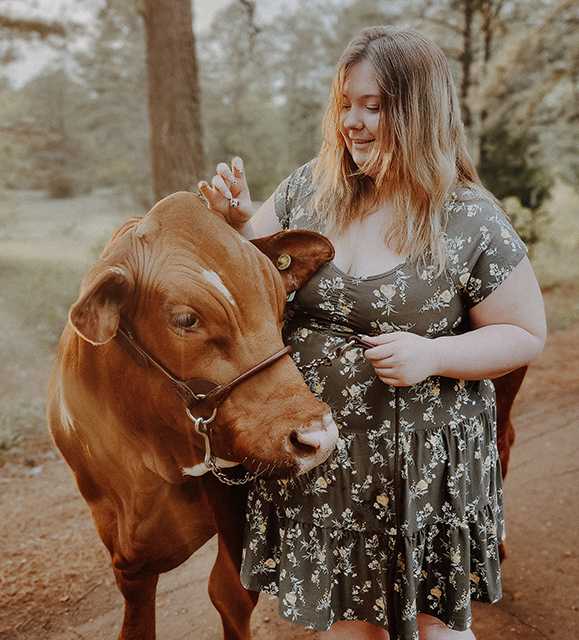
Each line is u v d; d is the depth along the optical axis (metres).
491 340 1.57
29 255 14.71
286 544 1.69
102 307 1.40
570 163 21.45
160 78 7.57
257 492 1.75
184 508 1.80
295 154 24.28
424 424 1.60
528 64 13.97
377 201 1.66
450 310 1.59
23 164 14.68
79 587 2.99
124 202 27.73
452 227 1.57
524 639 2.61
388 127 1.56
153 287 1.45
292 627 2.69
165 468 1.65
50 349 7.45
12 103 14.34
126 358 1.57
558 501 3.85
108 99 34.03
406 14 14.44
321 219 1.75
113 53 31.06
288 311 1.75
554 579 3.04
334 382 1.62
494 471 1.77
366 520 1.63
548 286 11.16
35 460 4.52
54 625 2.70
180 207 1.50
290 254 1.65
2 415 5.23
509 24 13.99
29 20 9.88
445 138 1.60
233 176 1.56
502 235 1.57
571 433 4.97
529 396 5.95
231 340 1.46
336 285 1.62
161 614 2.77
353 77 1.58
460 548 1.66
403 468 1.58
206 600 2.87
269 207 1.96
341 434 1.62
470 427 1.66
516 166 12.57
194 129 7.75
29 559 3.22
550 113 14.92
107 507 1.95
